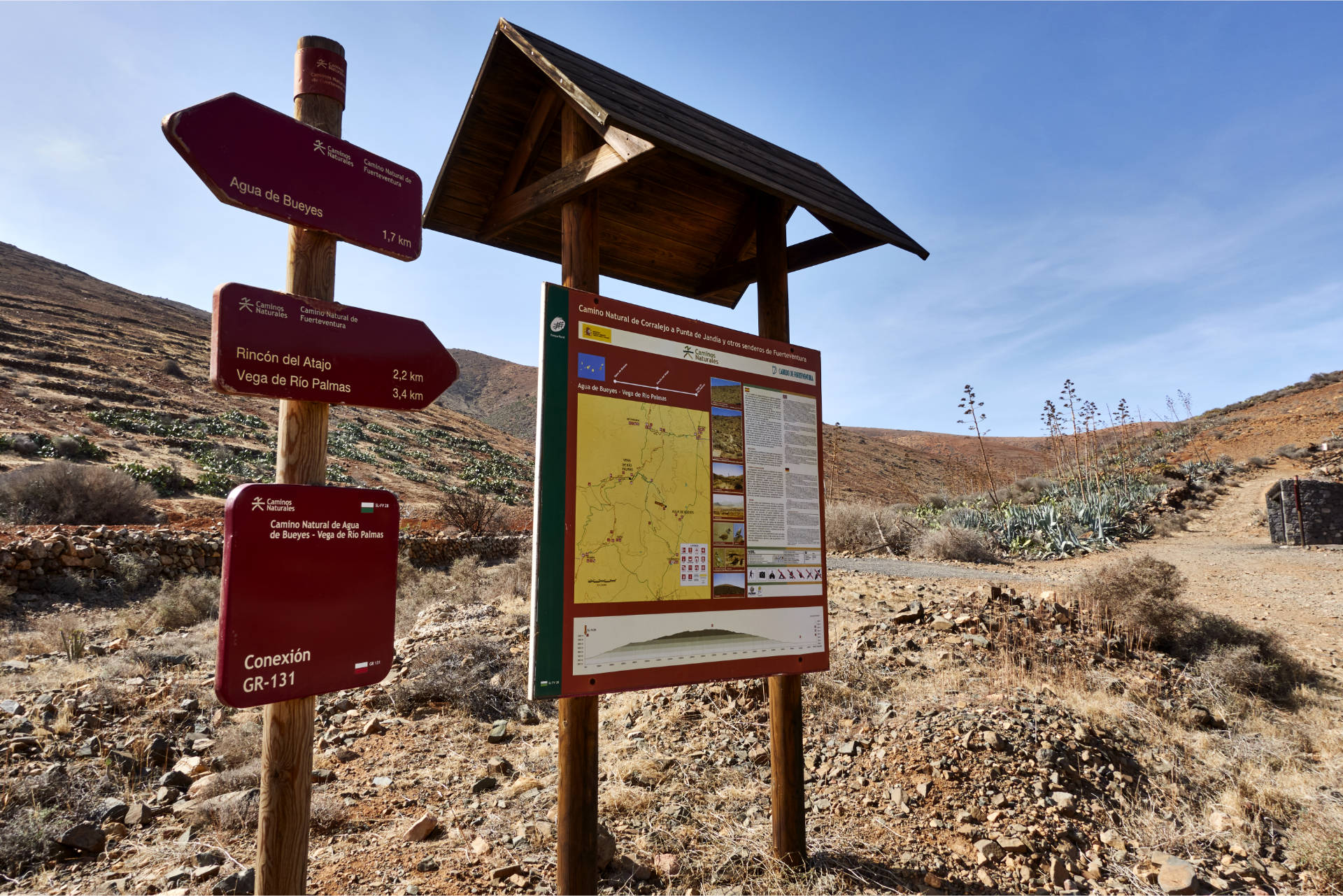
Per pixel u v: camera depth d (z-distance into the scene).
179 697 5.91
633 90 3.87
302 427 2.72
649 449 3.48
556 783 4.53
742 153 3.99
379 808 4.20
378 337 2.96
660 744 5.18
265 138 2.63
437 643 7.52
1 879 3.31
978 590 9.07
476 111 3.88
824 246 4.84
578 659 3.11
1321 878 3.76
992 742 4.77
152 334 54.06
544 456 3.10
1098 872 3.73
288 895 2.55
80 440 23.53
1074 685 6.18
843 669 6.34
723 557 3.69
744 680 5.94
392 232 3.08
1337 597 10.74
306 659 2.54
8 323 40.22
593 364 3.34
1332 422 28.89
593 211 3.63
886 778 4.60
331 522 2.67
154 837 3.83
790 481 4.07
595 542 3.22
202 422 33.44
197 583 11.36
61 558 10.81
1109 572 8.53
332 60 2.99
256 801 4.08
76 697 5.60
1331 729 6.00
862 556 16.45
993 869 3.71
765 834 4.00
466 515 20.17
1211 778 4.93
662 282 5.34
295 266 2.81
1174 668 7.13
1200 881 3.68
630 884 3.49
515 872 3.50
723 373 3.86
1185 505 21.05
